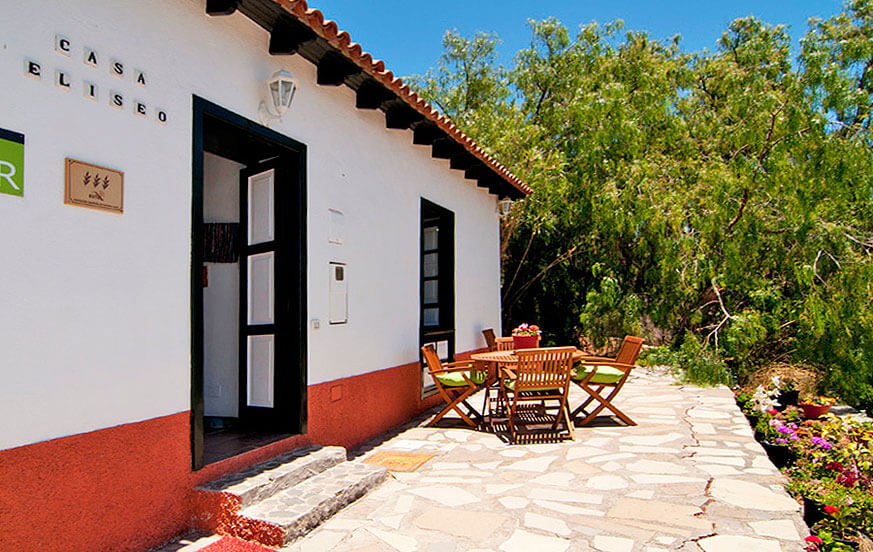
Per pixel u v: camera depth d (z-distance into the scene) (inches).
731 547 119.9
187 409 131.2
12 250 97.0
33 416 99.4
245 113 154.5
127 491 115.7
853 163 358.9
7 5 97.9
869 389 361.4
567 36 565.3
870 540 134.9
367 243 219.3
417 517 138.2
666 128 479.5
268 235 183.5
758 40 490.0
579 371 247.6
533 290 549.3
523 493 155.9
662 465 181.5
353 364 206.7
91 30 112.4
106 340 113.0
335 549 120.1
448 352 306.8
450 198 311.3
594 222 462.0
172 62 131.5
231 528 126.4
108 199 114.4
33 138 101.0
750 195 390.3
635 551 118.3
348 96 206.8
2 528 94.2
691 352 375.9
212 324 196.9
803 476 168.1
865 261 354.3
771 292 394.0
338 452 167.6
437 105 668.7
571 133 505.7
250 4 146.5
